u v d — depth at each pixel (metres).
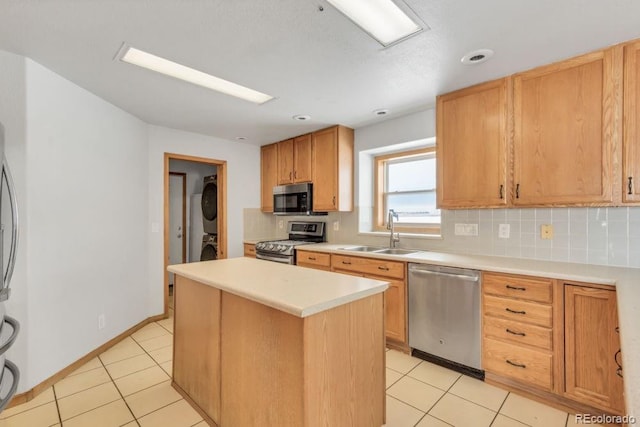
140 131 3.36
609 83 1.93
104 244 2.79
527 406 1.97
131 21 1.68
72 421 1.83
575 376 1.85
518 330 2.06
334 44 1.91
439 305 2.44
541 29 1.76
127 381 2.28
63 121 2.35
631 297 1.39
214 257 4.83
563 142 2.11
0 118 1.98
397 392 2.12
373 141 3.58
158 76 2.35
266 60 2.11
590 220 2.24
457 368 2.40
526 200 2.26
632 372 0.78
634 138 1.86
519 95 2.28
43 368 2.15
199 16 1.64
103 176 2.78
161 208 3.61
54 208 2.26
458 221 2.93
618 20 1.68
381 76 2.35
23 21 1.67
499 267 2.14
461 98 2.57
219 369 1.77
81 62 2.13
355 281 1.75
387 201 3.80
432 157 3.41
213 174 5.17
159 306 3.58
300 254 3.68
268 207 4.57
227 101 2.86
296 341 1.34
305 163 4.00
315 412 1.35
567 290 1.88
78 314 2.48
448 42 1.89
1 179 1.49
